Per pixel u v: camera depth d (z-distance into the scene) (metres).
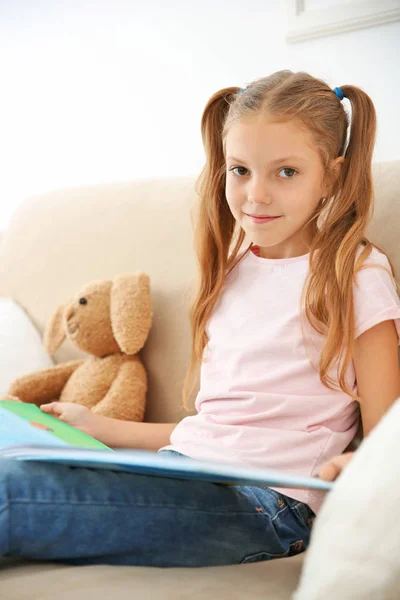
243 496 0.96
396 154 1.53
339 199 1.15
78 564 0.85
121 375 1.42
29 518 0.80
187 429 1.16
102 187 1.67
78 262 1.62
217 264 1.26
